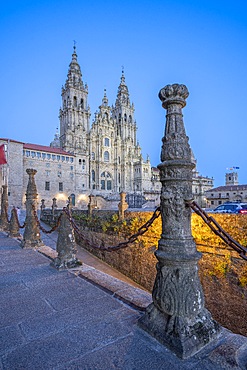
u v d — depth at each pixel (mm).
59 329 2879
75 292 4090
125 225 13234
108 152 69375
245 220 7887
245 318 7656
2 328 2924
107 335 2730
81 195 56469
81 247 17312
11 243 9281
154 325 2727
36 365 2242
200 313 2711
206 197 64125
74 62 67438
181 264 2684
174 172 2820
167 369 2145
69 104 62344
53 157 52156
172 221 2824
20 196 44188
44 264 6004
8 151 43250
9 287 4348
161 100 3129
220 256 8469
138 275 12078
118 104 79625
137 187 72312
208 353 2361
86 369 2170
